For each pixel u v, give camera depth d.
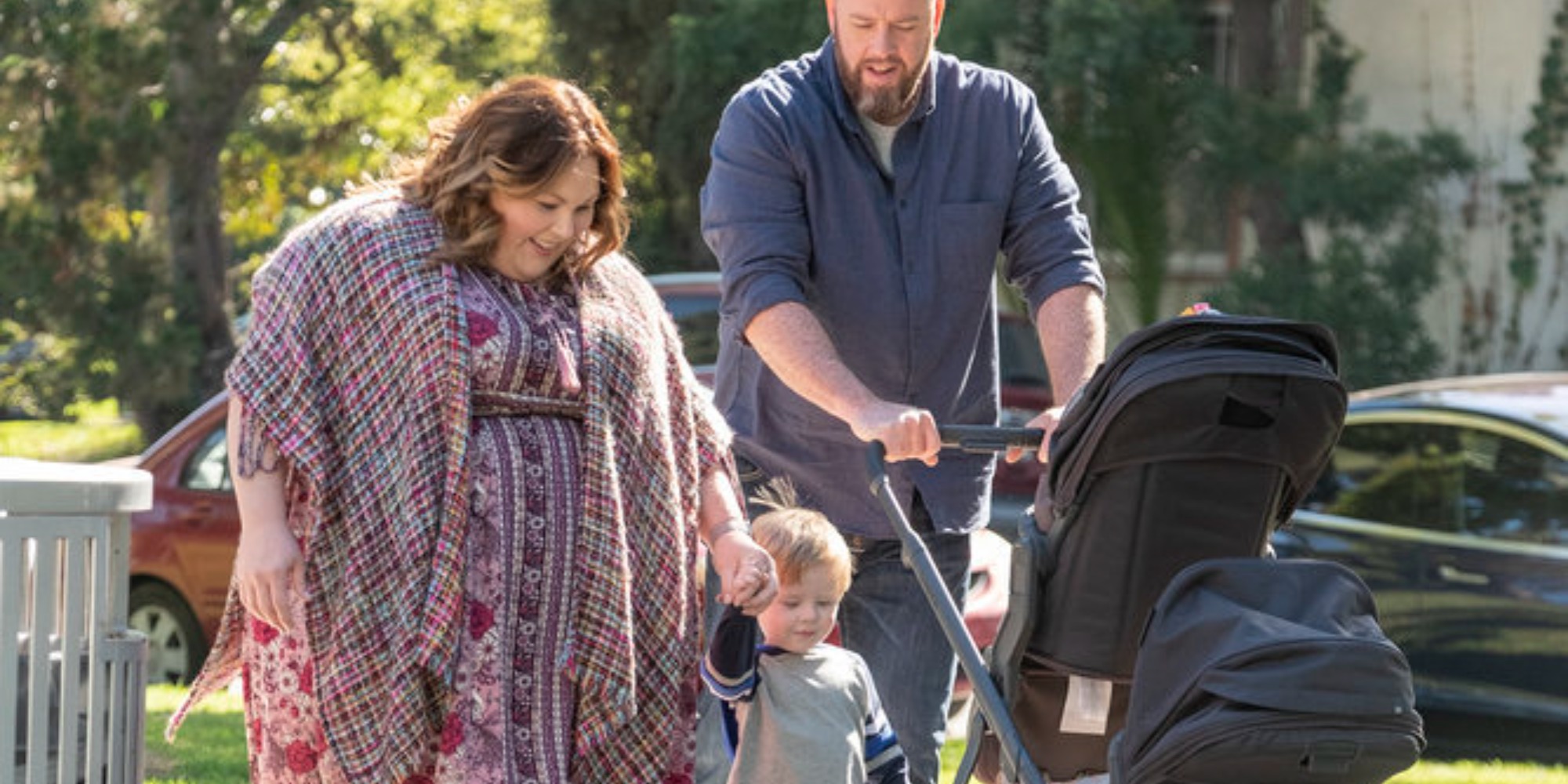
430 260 6.63
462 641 6.52
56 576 7.37
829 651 8.05
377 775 6.47
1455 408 16.17
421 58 42.03
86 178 33.53
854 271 8.30
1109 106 25.20
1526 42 30.28
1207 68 26.48
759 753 7.94
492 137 6.60
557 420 6.78
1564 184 30.22
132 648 7.50
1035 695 7.22
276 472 6.61
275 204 43.34
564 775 6.61
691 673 7.11
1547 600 15.24
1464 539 15.75
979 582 14.65
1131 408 6.54
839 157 8.26
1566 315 30.36
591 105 6.80
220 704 16.08
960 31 25.58
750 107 8.27
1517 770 13.75
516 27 41.28
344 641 6.48
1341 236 27.05
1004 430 7.29
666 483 6.95
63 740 7.34
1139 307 25.72
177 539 18.95
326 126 42.28
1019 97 8.47
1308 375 6.55
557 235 6.71
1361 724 6.07
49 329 34.88
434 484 6.50
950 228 8.33
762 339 7.93
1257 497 6.78
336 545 6.57
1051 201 8.45
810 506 8.41
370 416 6.55
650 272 32.97
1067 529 6.90
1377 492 16.30
